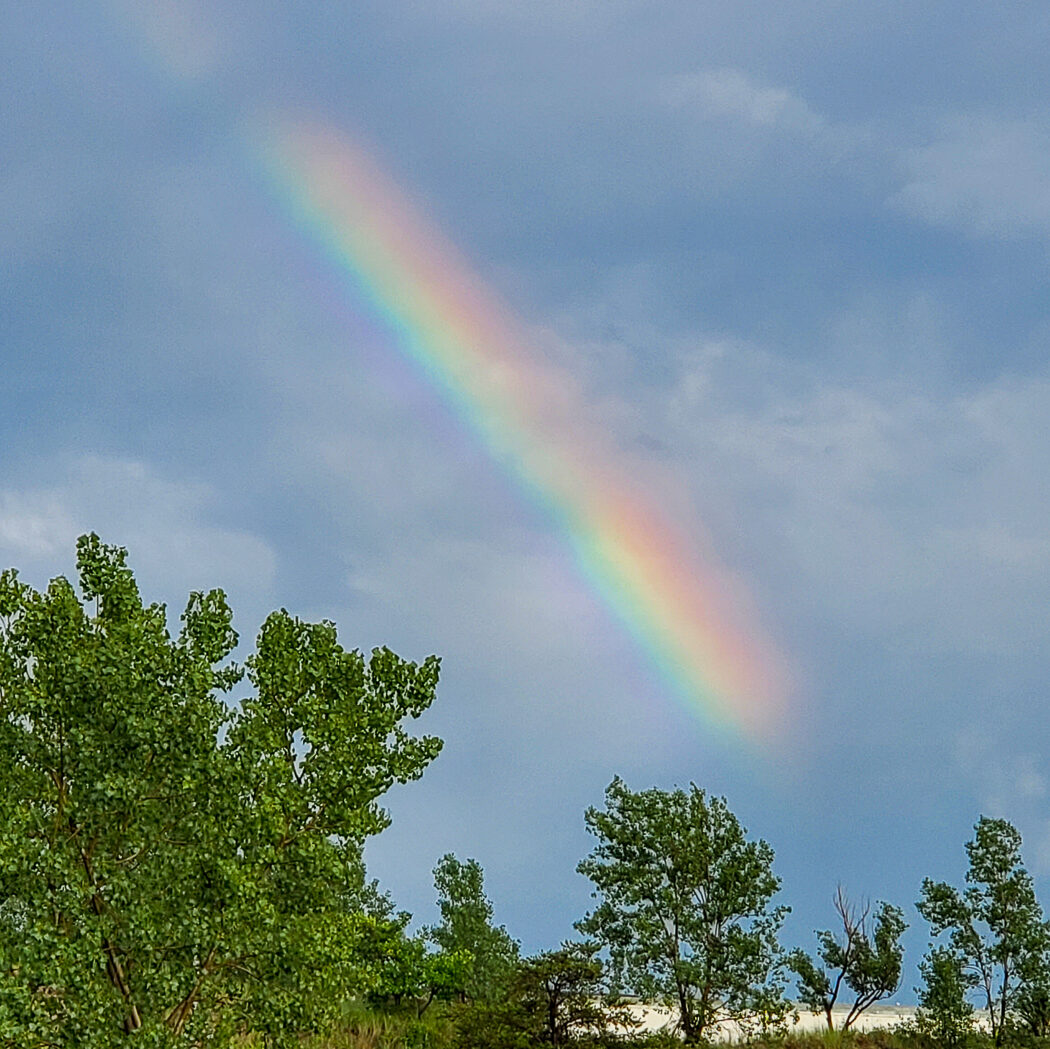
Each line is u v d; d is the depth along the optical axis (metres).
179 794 18.48
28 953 16.20
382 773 20.97
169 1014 18.25
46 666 18.30
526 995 33.44
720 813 40.94
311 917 19.33
